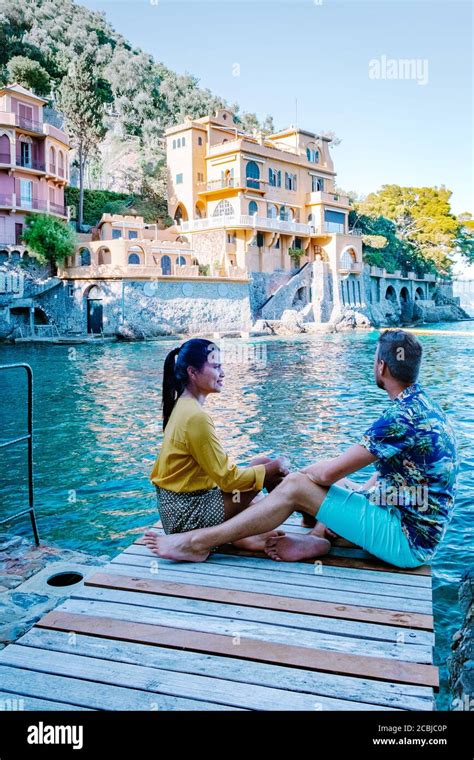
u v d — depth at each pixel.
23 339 42.75
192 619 3.48
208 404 18.69
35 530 6.11
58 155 50.06
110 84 95.25
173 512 4.25
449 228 88.00
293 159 62.12
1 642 4.09
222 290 51.94
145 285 46.19
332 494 4.05
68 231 47.44
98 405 18.75
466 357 34.03
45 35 88.25
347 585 3.85
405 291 81.19
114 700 2.80
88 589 3.90
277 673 2.97
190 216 58.94
